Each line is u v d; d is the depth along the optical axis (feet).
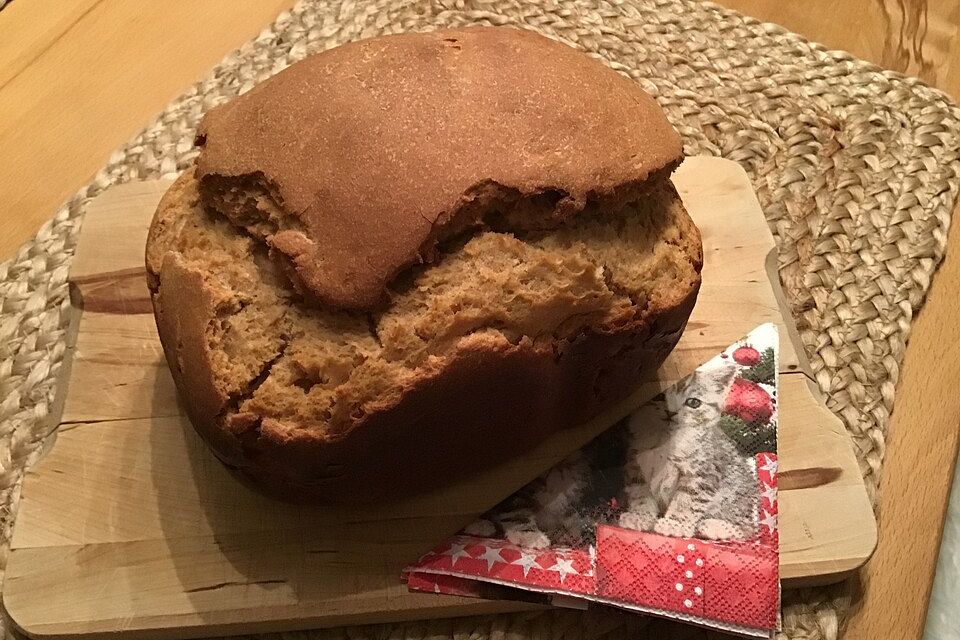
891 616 1.28
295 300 1.09
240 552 1.23
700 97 1.81
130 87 1.85
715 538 1.22
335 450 1.06
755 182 1.69
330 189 1.04
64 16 1.93
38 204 1.69
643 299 1.17
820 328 1.51
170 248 1.18
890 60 1.91
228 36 1.94
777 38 1.91
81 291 1.46
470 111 1.08
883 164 1.70
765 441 1.30
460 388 1.08
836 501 1.29
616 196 1.11
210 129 1.16
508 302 1.07
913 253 1.58
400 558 1.23
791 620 1.26
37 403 1.44
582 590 1.18
